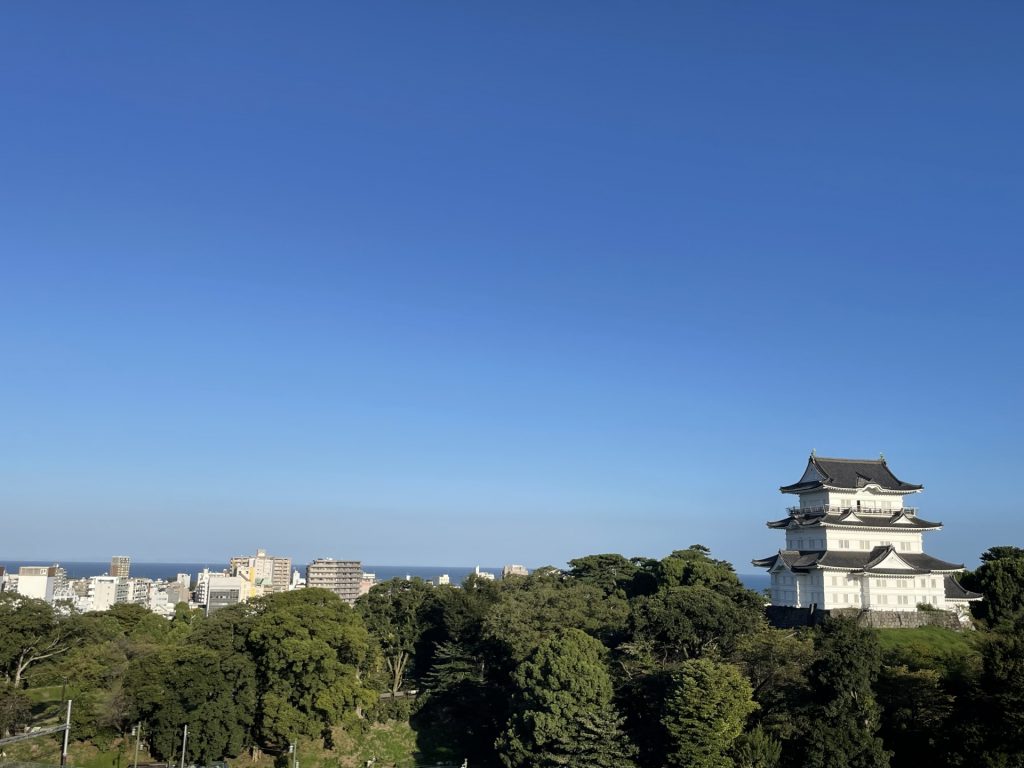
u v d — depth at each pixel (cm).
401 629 13262
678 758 8044
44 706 11262
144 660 10194
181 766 8969
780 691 8975
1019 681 7444
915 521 12781
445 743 11344
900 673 8425
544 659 9650
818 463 13275
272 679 10338
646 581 15262
